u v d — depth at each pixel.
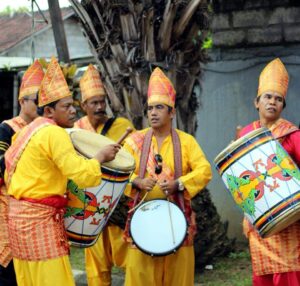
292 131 4.32
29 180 4.00
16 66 11.85
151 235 4.46
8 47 17.73
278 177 4.02
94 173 3.92
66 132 4.02
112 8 5.63
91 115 5.44
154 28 5.64
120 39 5.71
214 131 7.83
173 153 4.71
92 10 5.83
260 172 4.04
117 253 5.32
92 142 4.31
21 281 4.14
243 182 4.09
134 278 4.66
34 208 3.98
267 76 4.40
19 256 4.08
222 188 7.82
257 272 4.34
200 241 6.38
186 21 5.61
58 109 4.14
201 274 6.32
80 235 4.29
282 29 7.43
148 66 5.64
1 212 4.61
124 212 5.08
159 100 4.69
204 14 5.76
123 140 4.68
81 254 7.39
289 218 4.00
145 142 4.77
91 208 4.21
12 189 4.07
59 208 4.06
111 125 5.48
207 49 7.24
